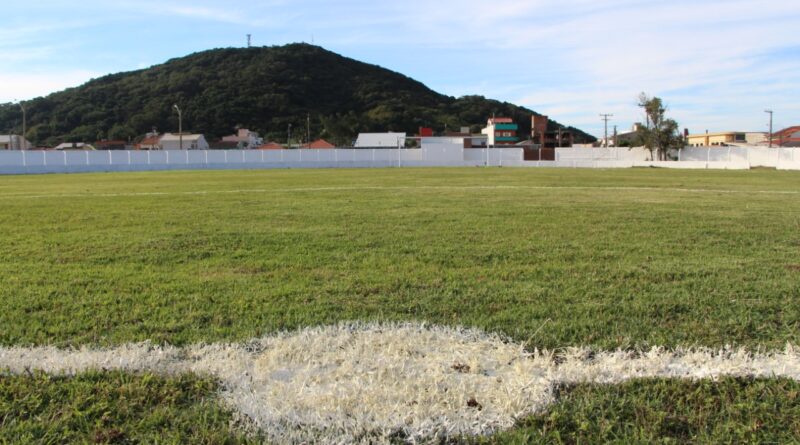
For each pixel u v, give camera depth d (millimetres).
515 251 6566
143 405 2684
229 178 26328
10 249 6852
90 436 2398
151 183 22078
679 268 5574
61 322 3961
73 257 6348
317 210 11219
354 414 2607
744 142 92125
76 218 10023
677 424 2475
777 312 4094
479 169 41812
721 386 2836
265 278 5258
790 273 5332
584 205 12156
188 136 78062
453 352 3369
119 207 12070
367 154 53219
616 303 4328
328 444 2377
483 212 10750
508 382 2941
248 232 8180
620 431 2432
